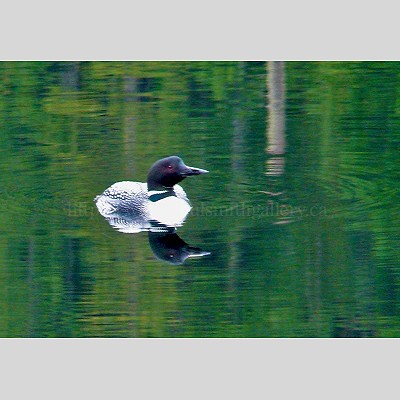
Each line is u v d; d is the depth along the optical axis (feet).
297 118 71.92
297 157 65.10
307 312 46.21
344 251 51.13
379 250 51.31
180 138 68.23
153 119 71.51
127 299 47.06
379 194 58.85
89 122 71.05
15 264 50.57
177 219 55.77
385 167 63.31
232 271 49.44
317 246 51.75
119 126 70.38
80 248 52.11
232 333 44.45
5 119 71.77
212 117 71.92
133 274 49.39
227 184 60.80
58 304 46.85
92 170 63.10
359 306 46.88
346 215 55.72
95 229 54.65
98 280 48.96
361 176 61.93
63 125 70.59
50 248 52.21
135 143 67.26
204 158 64.90
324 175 62.03
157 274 49.24
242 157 65.00
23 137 68.44
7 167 63.62
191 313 46.16
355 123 70.90
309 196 58.80
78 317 46.19
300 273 49.39
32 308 46.73
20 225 55.11
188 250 51.70
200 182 61.21
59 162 64.28
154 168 57.67
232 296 47.39
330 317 45.83
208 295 47.60
